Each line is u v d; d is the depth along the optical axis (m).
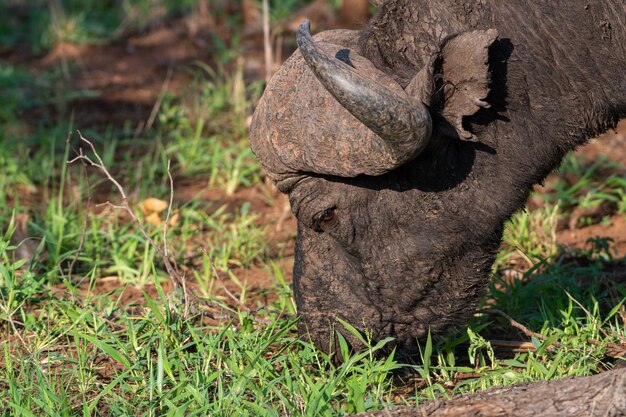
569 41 5.88
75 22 15.41
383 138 5.09
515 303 6.98
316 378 5.88
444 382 5.99
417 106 5.09
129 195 9.65
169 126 11.34
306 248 5.82
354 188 5.60
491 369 6.04
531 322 6.77
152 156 10.71
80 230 8.42
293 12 15.31
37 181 10.09
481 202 5.73
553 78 5.86
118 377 5.78
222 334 6.15
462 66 5.33
